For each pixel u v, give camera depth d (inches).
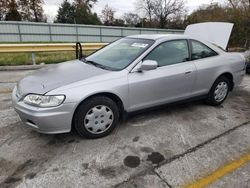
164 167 105.5
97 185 93.7
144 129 139.7
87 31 991.6
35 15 1720.0
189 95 158.9
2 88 223.0
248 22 561.0
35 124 113.6
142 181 96.3
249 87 236.8
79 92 114.8
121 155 113.8
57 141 125.1
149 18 2030.0
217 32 287.9
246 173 102.5
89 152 115.7
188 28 320.5
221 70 169.6
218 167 106.2
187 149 120.1
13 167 103.9
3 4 1563.7
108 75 125.5
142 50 139.5
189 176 99.8
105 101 123.9
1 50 335.0
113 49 159.2
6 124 143.3
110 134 132.8
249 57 296.7
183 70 148.6
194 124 148.1
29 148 118.5
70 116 115.5
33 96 112.6
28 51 350.0
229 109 174.9
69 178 97.4
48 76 128.1
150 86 136.1
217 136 134.0
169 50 147.3
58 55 439.8
